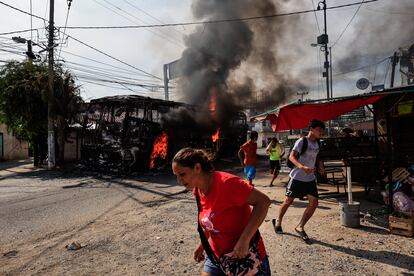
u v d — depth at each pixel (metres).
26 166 18.25
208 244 2.15
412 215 4.71
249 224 1.94
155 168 14.12
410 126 7.25
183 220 6.02
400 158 7.07
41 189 10.28
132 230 5.48
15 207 7.68
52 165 16.09
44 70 17.19
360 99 6.55
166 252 4.41
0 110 16.61
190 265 3.96
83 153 15.07
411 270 3.59
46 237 5.28
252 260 2.05
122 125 13.80
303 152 4.73
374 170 8.22
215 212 2.01
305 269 3.71
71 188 10.34
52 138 16.14
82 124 16.58
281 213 5.01
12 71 16.62
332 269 3.69
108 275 3.74
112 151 13.55
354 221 5.18
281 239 4.75
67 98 16.86
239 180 2.00
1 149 22.30
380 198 7.08
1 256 4.47
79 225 5.95
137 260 4.16
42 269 3.96
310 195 4.77
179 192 9.14
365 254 4.07
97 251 4.52
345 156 7.74
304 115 7.32
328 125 21.39
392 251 4.13
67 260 4.23
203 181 2.04
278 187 9.57
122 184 10.94
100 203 7.93
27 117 16.52
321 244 4.48
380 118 8.22
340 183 8.43
